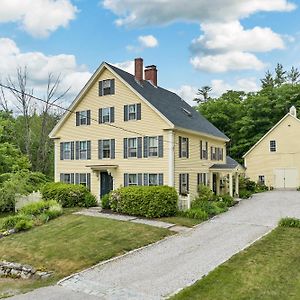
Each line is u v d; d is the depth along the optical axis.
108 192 26.78
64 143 29.11
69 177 28.70
